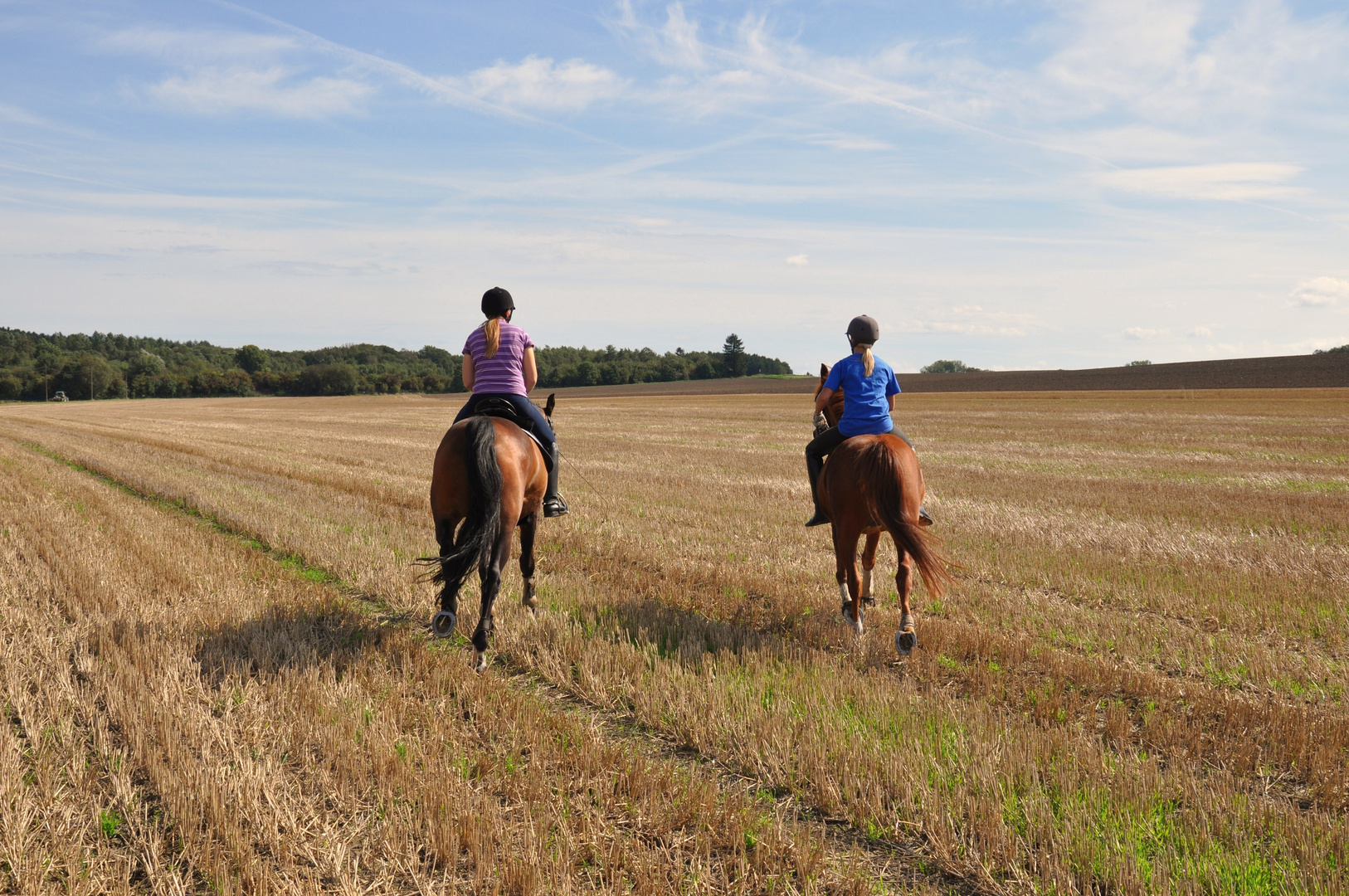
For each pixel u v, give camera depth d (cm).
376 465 1923
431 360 19725
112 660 559
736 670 557
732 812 387
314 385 12938
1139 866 340
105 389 12538
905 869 360
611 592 778
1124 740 468
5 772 402
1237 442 2573
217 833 366
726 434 3170
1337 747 452
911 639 561
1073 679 564
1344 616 694
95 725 464
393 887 334
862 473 572
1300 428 3108
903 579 576
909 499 565
